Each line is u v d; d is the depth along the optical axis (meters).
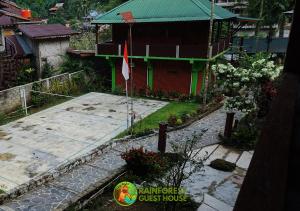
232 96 13.35
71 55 23.58
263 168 1.65
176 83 20.36
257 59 14.07
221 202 7.94
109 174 9.66
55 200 8.38
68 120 15.98
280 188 1.60
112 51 20.75
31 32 21.62
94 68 23.19
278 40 30.03
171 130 13.82
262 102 12.41
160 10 19.41
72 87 21.06
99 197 8.33
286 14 28.42
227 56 27.02
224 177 9.37
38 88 18.83
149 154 9.49
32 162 11.20
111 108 18.12
